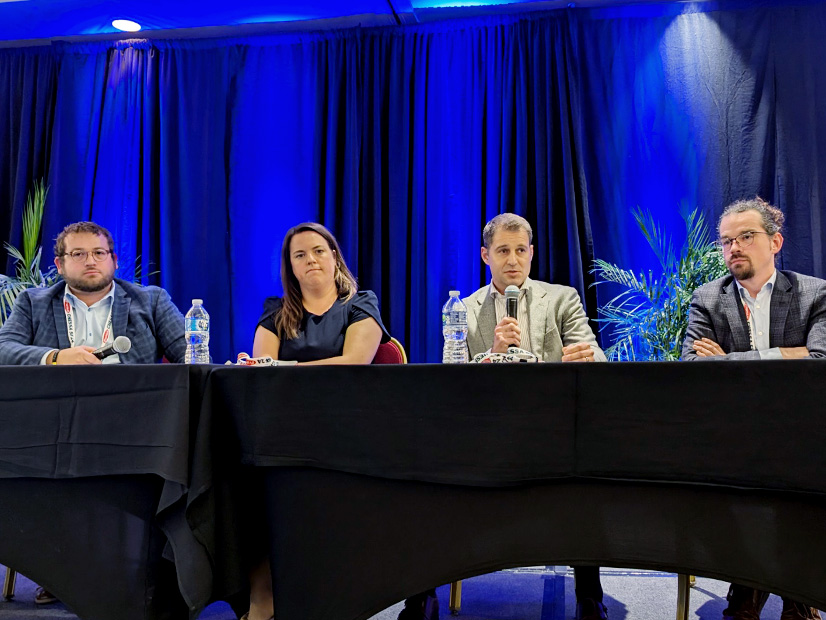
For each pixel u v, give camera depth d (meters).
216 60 4.18
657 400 1.07
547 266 3.76
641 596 2.00
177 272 4.11
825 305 2.12
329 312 2.14
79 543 1.28
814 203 3.56
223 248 4.10
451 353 2.19
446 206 3.90
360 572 1.18
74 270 2.18
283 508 1.22
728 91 3.70
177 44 4.22
